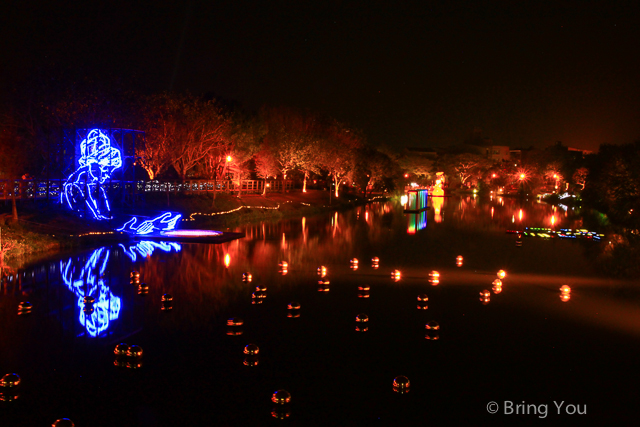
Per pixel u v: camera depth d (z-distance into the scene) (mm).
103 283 15828
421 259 22047
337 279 17344
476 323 12523
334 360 9930
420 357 10195
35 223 23938
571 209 58656
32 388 8430
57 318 12141
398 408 8117
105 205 29781
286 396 8125
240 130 48531
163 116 37594
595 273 19125
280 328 11750
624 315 13297
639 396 8672
